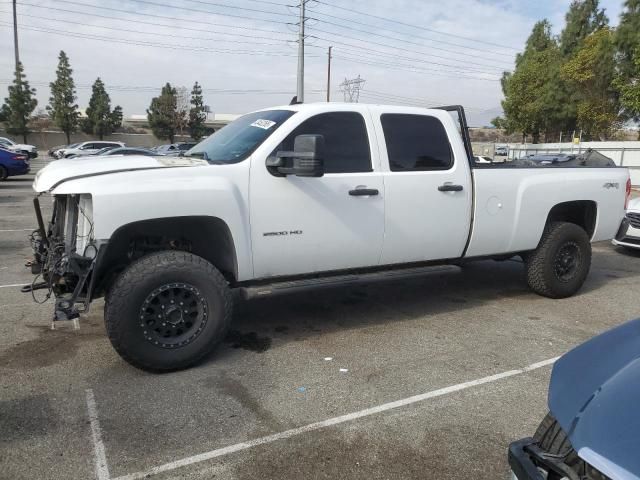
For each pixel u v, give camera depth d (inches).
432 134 200.7
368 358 172.1
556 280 236.8
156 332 154.6
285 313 217.5
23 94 2166.6
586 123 1355.8
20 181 840.9
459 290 256.2
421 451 121.0
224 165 162.6
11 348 177.3
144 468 113.3
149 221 153.3
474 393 149.0
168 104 2497.5
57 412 135.3
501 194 215.0
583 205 249.0
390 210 188.4
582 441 65.1
